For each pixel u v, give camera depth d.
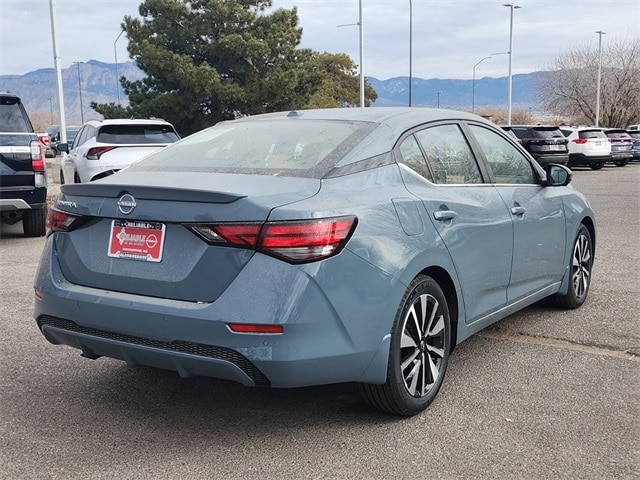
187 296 3.21
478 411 3.78
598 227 11.00
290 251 3.09
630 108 60.47
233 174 3.55
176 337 3.18
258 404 3.92
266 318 3.04
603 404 3.87
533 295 5.03
